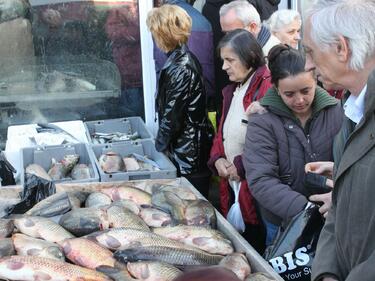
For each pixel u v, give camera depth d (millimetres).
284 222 2613
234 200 3488
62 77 4789
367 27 1568
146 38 4820
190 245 2592
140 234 2564
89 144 4176
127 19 4793
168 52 3766
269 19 4309
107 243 2525
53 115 4828
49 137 4309
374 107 1484
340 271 1718
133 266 2305
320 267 1746
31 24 4641
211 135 3930
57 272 2271
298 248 2320
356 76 1632
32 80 4730
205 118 3861
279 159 2723
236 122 3242
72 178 3803
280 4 5000
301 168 2695
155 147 4043
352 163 1555
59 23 4691
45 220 2707
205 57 4484
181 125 3775
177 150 3842
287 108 2699
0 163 3799
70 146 4152
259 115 2750
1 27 4574
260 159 2715
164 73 3719
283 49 2623
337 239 1675
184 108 3717
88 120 4902
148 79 4879
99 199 3035
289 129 2691
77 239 2496
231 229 2734
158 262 2322
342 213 1614
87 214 2748
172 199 2947
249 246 2547
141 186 3348
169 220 2795
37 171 3760
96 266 2375
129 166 3885
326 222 1854
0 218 2871
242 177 3160
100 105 4902
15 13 4574
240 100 3236
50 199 2996
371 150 1522
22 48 4652
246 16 3811
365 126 1530
